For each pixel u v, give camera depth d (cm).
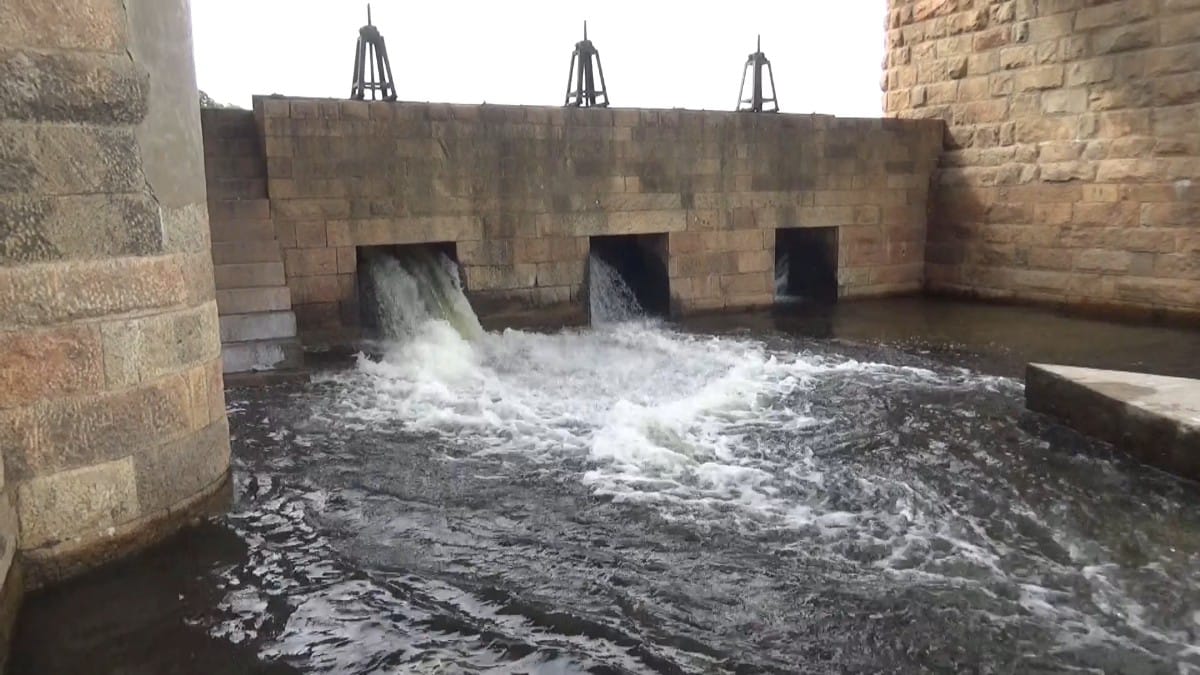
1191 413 555
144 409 418
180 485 445
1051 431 648
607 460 586
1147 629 367
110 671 331
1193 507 498
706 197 1216
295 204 967
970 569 423
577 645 350
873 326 1139
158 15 420
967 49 1330
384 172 1005
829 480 548
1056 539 458
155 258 417
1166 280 1112
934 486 536
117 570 405
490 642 352
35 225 365
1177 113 1075
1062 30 1193
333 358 909
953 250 1385
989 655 347
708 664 338
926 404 731
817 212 1311
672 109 1169
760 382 812
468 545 447
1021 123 1265
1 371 360
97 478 398
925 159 1390
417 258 1119
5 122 351
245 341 828
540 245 1109
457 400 743
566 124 1100
